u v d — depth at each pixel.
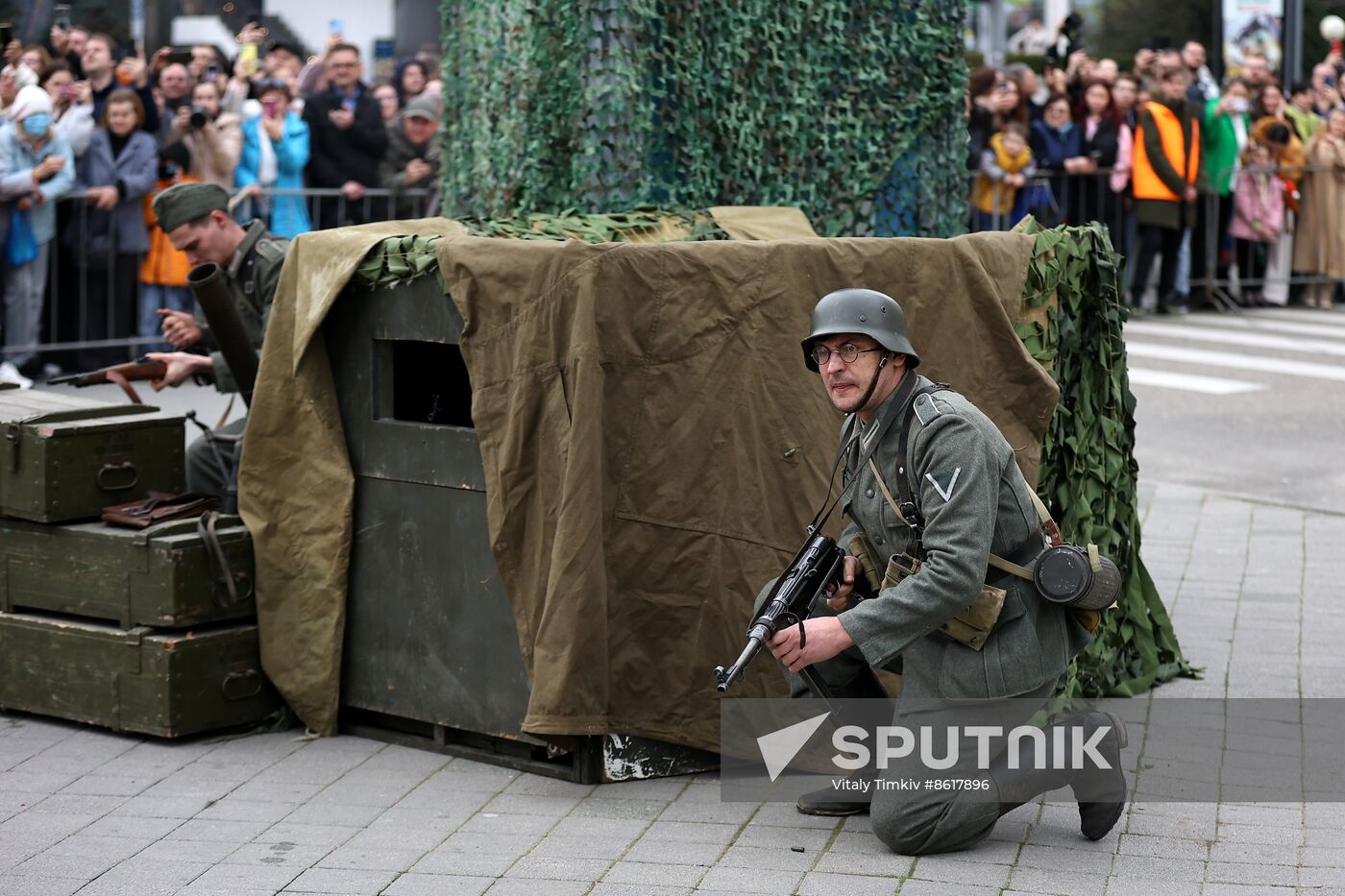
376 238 5.28
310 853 4.55
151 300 11.17
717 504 5.02
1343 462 10.25
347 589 5.50
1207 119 15.73
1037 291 5.34
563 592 4.85
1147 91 15.30
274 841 4.64
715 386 5.00
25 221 10.55
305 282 5.41
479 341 5.05
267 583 5.52
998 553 4.35
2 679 5.73
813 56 6.93
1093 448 5.74
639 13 6.45
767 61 6.82
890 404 4.37
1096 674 5.68
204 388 11.24
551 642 4.87
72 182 10.69
